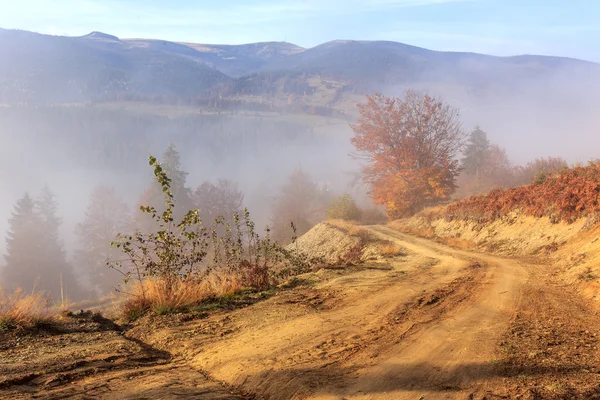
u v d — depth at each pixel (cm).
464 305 937
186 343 679
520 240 2320
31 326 735
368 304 942
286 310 888
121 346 656
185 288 970
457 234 3153
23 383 489
